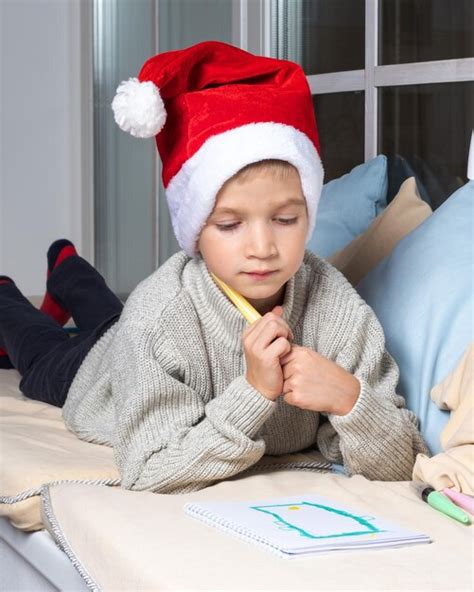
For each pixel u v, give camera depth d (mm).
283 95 1245
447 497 1094
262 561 925
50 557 1188
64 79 3594
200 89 1291
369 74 2119
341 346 1334
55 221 3631
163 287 1354
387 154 2086
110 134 3428
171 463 1206
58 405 1766
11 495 1280
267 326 1181
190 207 1242
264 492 1168
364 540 955
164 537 1009
